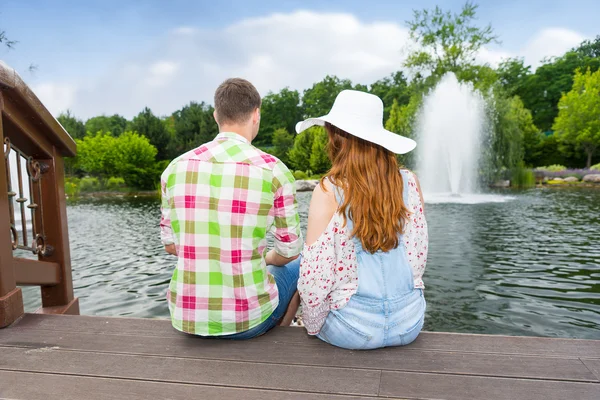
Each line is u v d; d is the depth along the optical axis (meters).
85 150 41.75
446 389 1.59
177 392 1.61
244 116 1.88
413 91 37.94
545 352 1.83
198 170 1.78
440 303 5.15
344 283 1.80
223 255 1.79
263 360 1.81
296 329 2.08
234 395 1.58
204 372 1.74
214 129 50.16
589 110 34.72
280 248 1.96
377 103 1.81
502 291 5.57
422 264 1.85
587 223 11.17
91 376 1.73
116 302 5.65
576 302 5.14
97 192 37.81
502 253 7.71
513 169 28.41
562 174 31.62
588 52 57.62
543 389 1.57
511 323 4.53
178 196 1.79
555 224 11.03
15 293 2.26
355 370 1.72
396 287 1.78
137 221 15.49
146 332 2.11
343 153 1.76
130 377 1.72
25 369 1.79
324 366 1.75
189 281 1.83
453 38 37.38
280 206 1.87
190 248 1.80
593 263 6.96
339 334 1.83
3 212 2.21
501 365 1.73
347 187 1.71
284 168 1.87
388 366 1.75
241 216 1.78
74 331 2.14
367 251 1.74
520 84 51.56
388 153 1.75
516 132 28.75
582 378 1.64
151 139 45.56
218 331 1.86
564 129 36.47
